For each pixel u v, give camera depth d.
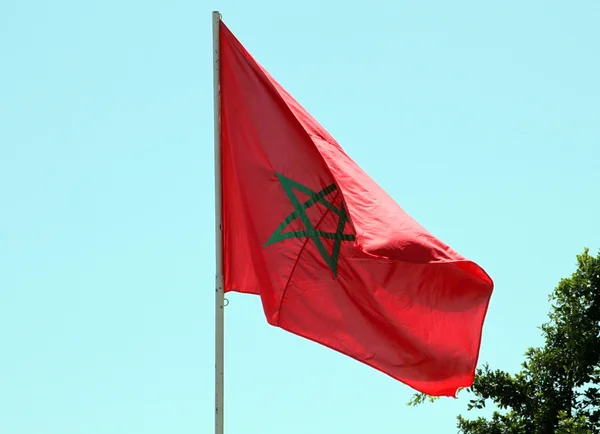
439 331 17.86
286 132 18.27
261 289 17.94
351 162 18.42
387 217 17.98
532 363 28.61
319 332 17.89
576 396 28.30
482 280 17.78
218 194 18.11
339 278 17.95
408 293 17.89
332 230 18.06
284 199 18.12
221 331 17.73
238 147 18.31
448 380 17.84
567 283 28.31
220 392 17.48
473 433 28.44
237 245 18.17
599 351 27.95
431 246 17.77
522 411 28.50
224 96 18.42
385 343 17.86
